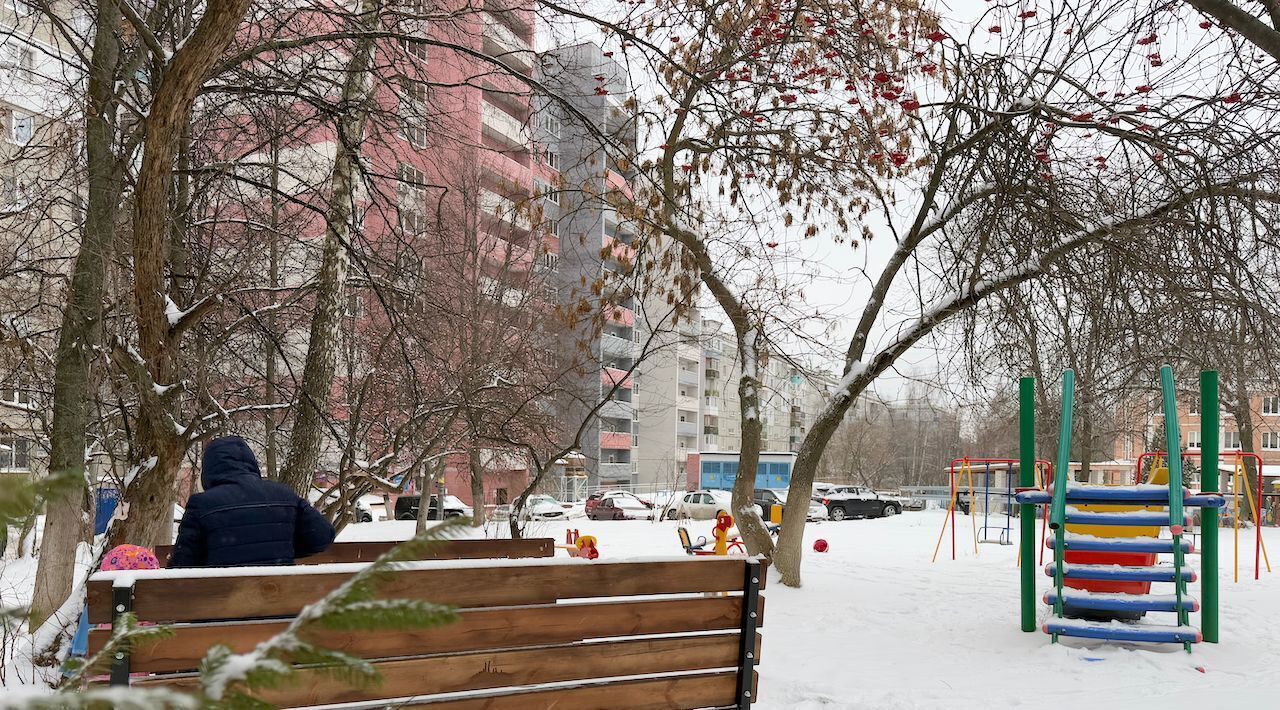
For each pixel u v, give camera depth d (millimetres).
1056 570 8617
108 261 8516
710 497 37281
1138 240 8547
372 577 895
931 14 9125
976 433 50438
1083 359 10094
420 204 15508
